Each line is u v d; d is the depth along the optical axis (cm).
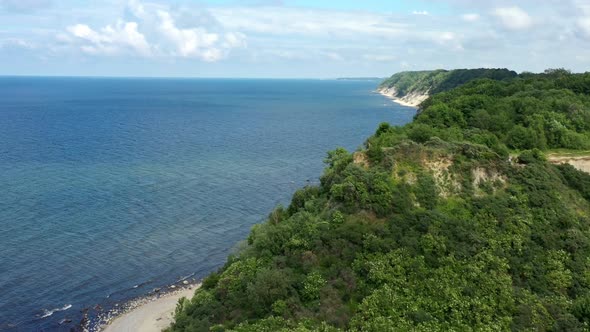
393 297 4441
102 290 7162
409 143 6169
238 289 5206
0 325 6181
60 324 6328
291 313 4478
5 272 7331
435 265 4856
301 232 5481
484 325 4303
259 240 5856
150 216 9900
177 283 7506
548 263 5019
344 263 4919
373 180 5641
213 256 8394
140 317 6544
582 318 4459
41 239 8481
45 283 7169
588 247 5203
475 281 4716
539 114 8425
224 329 4550
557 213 5572
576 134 8038
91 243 8500
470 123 8344
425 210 5478
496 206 5538
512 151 7444
